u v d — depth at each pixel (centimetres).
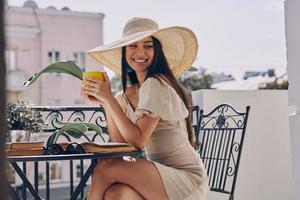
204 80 1248
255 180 367
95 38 1462
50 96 1371
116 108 165
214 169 313
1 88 49
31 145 152
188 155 182
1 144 50
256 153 369
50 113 282
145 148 188
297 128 153
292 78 153
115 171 167
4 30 50
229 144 324
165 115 172
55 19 1404
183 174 175
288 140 380
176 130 181
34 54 1359
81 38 1448
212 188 308
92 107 296
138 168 167
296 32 151
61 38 1413
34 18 1361
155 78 177
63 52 1412
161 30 184
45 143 182
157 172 169
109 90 166
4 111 50
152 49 188
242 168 362
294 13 151
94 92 164
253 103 374
